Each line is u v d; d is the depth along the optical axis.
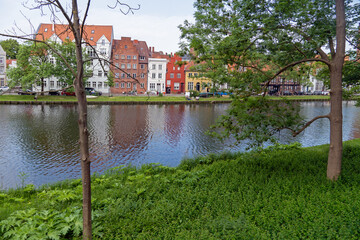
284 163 10.54
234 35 8.41
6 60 73.00
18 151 18.45
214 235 5.12
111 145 20.73
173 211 6.18
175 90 74.62
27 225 5.55
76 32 4.12
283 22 8.28
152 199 7.40
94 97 54.34
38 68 33.31
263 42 8.64
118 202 6.99
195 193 7.30
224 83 9.27
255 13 8.72
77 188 9.33
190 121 32.69
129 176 10.52
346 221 5.23
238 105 9.78
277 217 5.51
